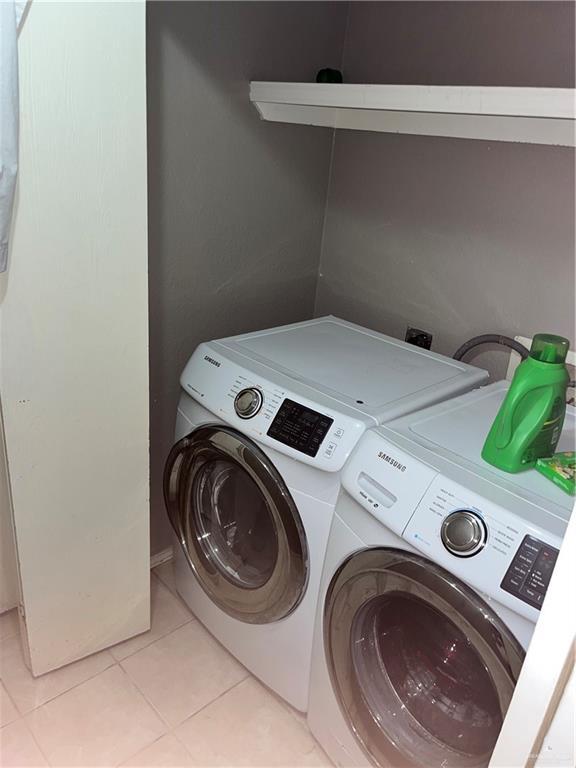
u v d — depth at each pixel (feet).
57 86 3.87
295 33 5.90
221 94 5.60
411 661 4.38
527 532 3.40
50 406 4.64
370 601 4.16
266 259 6.58
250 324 6.73
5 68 3.52
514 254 5.46
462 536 3.56
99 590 5.57
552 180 5.08
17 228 4.03
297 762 5.09
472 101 4.26
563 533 3.37
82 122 4.05
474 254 5.74
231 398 4.96
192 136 5.53
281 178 6.36
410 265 6.28
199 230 5.91
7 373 4.35
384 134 6.15
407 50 5.79
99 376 4.80
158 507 6.69
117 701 5.43
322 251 7.09
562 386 3.86
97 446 5.02
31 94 3.80
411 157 5.99
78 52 3.88
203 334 6.36
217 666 5.84
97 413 4.91
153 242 5.62
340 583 4.29
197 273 6.07
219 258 6.17
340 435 4.36
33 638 5.33
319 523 4.53
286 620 5.03
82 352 4.64
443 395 4.96
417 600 3.88
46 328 4.40
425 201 5.98
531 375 3.82
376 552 4.02
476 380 5.24
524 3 4.93
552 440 4.04
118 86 4.11
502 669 3.45
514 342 5.47
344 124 6.04
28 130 3.86
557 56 4.85
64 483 4.96
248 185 6.12
